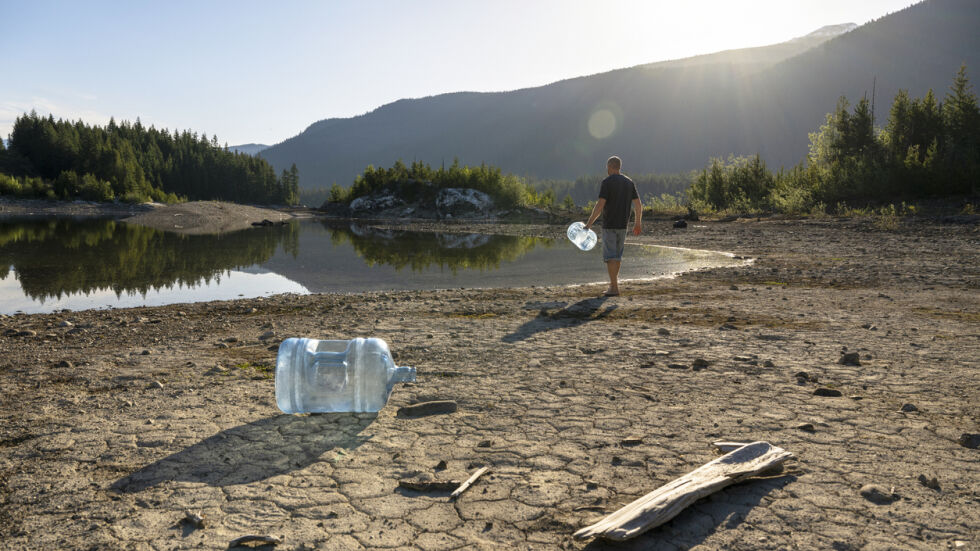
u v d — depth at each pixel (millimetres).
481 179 55312
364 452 3105
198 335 6359
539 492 2619
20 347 5809
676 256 15742
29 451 3121
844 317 6863
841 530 2246
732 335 5992
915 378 4332
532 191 57812
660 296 8797
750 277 10789
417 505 2523
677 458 2961
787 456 2830
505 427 3463
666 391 4125
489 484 2707
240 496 2605
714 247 17656
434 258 16547
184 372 4770
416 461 2982
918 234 17547
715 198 38531
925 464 2844
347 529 2318
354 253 18078
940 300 7895
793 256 14273
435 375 4613
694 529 2271
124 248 19484
